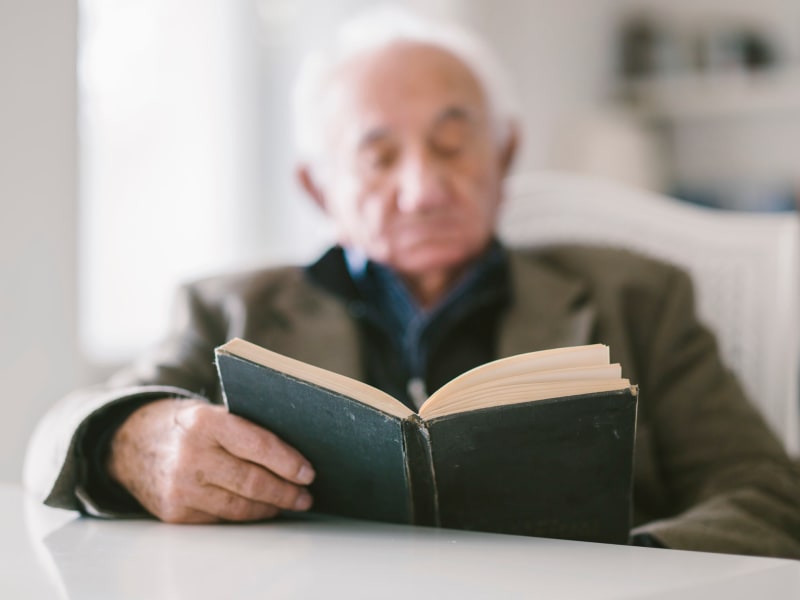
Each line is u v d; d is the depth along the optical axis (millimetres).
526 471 676
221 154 2227
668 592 502
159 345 1271
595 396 625
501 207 1534
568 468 676
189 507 748
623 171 2895
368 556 606
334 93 1337
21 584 527
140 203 2064
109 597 497
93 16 1936
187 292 1311
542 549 631
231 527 739
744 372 1493
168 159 2123
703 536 855
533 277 1276
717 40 2988
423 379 1251
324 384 658
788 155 2996
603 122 2947
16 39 1446
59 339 1518
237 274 1327
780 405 1459
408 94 1265
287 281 1313
